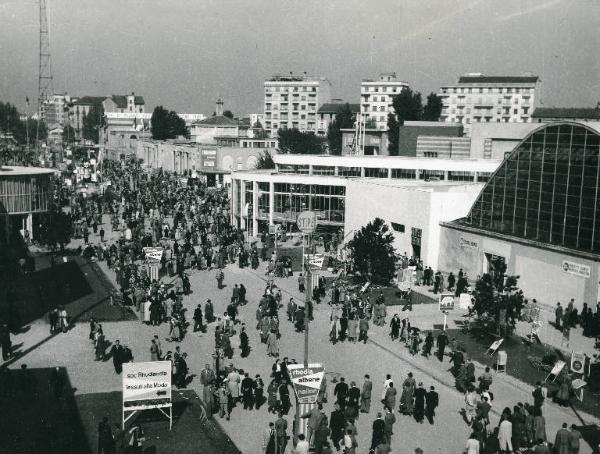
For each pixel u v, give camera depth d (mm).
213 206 84875
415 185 62000
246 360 33156
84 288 47594
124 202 87688
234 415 26812
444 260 54125
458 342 33625
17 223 62906
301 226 38469
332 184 70625
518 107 176000
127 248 56281
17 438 23766
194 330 38406
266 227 75562
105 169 133250
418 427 26016
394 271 49656
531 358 33969
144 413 26453
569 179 42938
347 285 47844
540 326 36656
